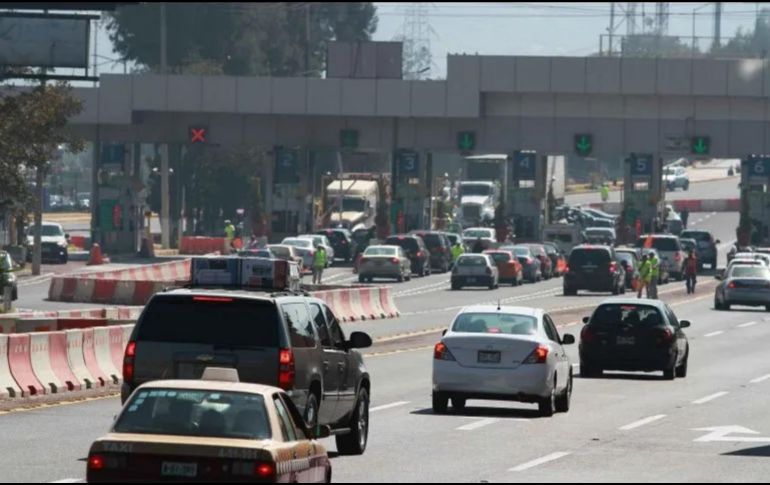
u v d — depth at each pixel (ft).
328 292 538.88
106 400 285.02
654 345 355.77
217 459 132.16
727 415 278.87
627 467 202.80
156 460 132.87
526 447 224.74
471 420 262.88
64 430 235.61
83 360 312.50
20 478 181.78
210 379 147.54
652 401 305.73
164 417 137.08
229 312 190.70
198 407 137.39
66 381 301.43
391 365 382.01
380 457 210.38
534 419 267.18
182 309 191.52
